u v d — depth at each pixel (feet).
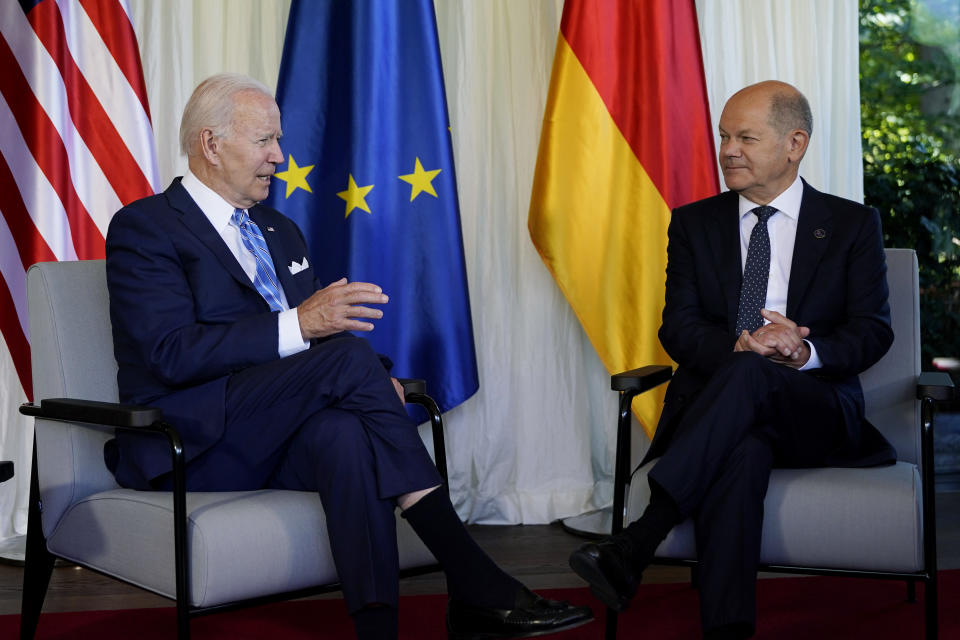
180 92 10.53
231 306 6.98
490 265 10.99
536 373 11.07
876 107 12.50
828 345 7.39
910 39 12.48
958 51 12.50
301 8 10.14
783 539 6.56
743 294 8.04
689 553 6.68
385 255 10.05
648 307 10.11
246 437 6.43
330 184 10.14
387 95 10.05
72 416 6.22
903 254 8.02
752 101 7.99
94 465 6.80
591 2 10.14
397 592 6.02
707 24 10.80
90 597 8.57
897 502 6.41
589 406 11.18
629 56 10.19
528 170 10.97
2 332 9.48
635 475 7.16
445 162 10.16
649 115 10.09
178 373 6.47
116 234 6.82
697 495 6.47
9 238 9.46
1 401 10.05
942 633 7.48
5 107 9.50
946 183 12.59
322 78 10.14
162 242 6.79
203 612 5.74
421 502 6.18
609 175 10.18
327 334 6.62
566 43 10.18
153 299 6.63
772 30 10.88
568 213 10.16
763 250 8.10
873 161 12.55
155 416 5.87
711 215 8.37
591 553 6.33
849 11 10.82
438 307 10.11
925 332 12.71
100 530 6.41
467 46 10.85
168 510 5.97
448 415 10.97
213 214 7.18
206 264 6.93
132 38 9.79
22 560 9.39
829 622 7.76
